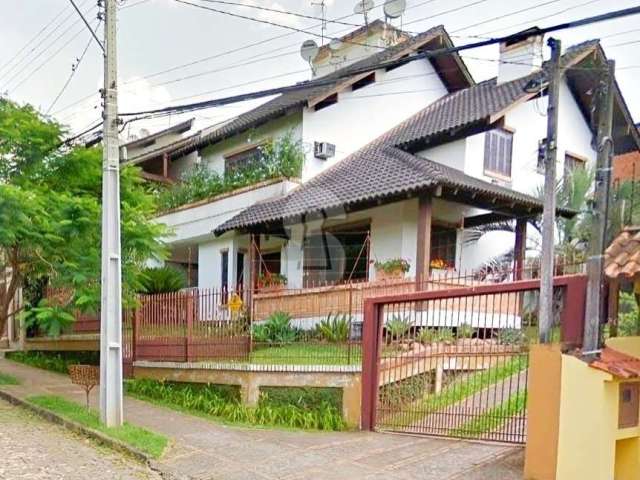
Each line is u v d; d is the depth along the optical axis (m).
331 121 15.17
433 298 7.17
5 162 10.26
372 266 13.18
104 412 7.39
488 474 5.68
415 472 5.81
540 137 15.79
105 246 7.57
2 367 13.93
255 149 16.33
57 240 9.25
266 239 15.30
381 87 16.30
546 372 5.42
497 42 6.10
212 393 9.16
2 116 10.26
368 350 7.83
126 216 10.25
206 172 16.97
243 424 8.04
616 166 14.20
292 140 14.73
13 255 10.45
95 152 10.93
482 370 8.12
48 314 9.40
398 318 8.59
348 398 7.91
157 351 10.42
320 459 6.30
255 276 14.59
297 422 7.96
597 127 5.69
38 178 10.53
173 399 9.58
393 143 14.84
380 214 13.26
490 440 6.84
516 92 13.67
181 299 10.14
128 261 10.48
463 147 14.05
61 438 7.14
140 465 6.16
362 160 14.38
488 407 7.65
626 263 5.21
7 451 6.42
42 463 6.05
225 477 5.75
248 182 14.97
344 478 5.68
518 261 12.97
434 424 7.40
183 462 6.22
